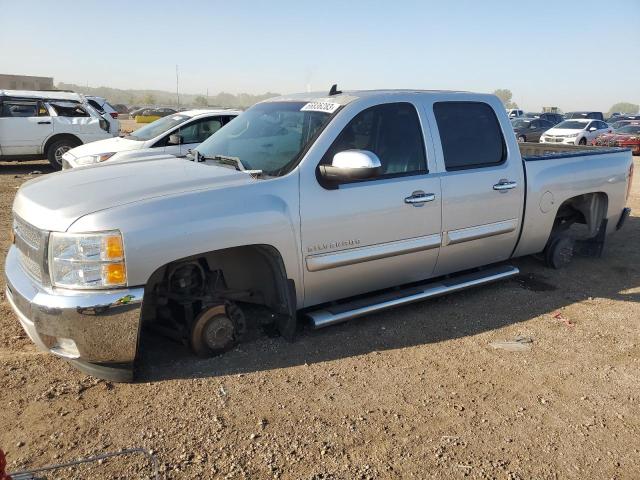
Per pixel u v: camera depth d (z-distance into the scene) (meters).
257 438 3.03
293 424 3.16
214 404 3.33
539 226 5.48
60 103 14.35
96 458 2.82
